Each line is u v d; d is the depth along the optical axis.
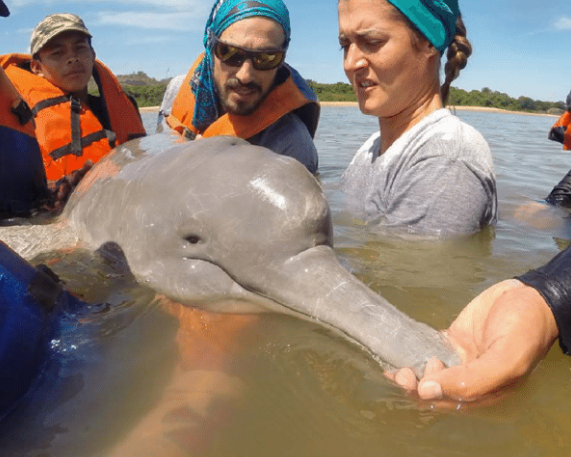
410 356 0.44
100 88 1.20
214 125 1.12
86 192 0.74
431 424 0.39
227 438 0.39
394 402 0.41
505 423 0.39
